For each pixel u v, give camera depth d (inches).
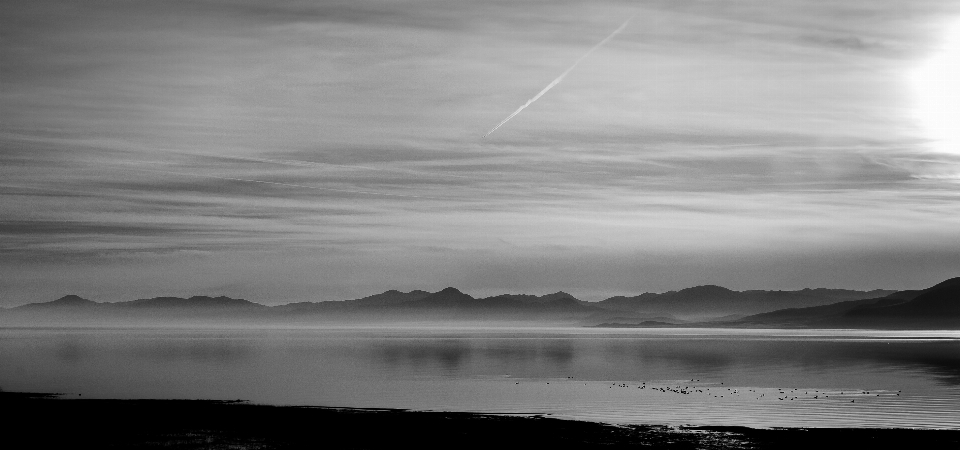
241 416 2497.5
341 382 3747.5
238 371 4436.5
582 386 3535.9
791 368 4589.1
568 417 2546.8
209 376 4104.3
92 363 5049.2
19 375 4136.3
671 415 2586.1
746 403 2871.6
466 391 3309.5
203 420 2423.7
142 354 6107.3
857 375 4060.0
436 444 2078.0
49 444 2100.1
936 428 2310.5
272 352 6471.5
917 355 5846.5
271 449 2026.3
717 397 3070.9
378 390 3390.7
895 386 3481.8
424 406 2812.5
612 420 2474.2
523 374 4252.0
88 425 2342.5
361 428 2289.6
